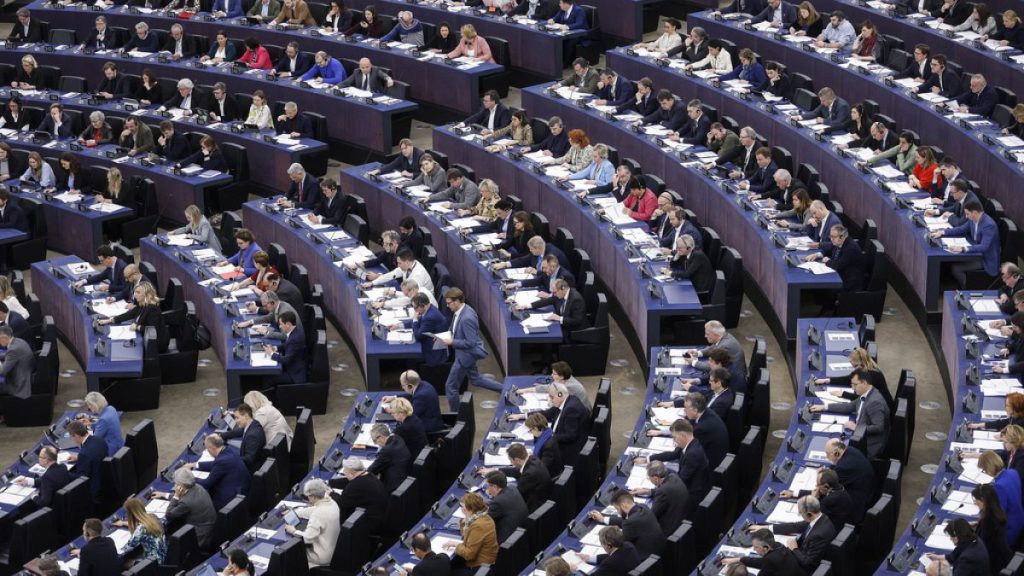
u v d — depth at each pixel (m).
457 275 25.95
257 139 31.14
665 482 16.95
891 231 24.59
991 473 16.42
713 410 19.09
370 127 31.83
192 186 29.77
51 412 23.25
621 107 30.30
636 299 23.67
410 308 23.88
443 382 23.03
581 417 19.41
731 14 33.88
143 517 17.36
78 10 38.41
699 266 23.47
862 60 30.56
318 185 28.33
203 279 25.50
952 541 15.37
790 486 17.41
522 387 20.73
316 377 22.94
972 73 29.98
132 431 20.27
